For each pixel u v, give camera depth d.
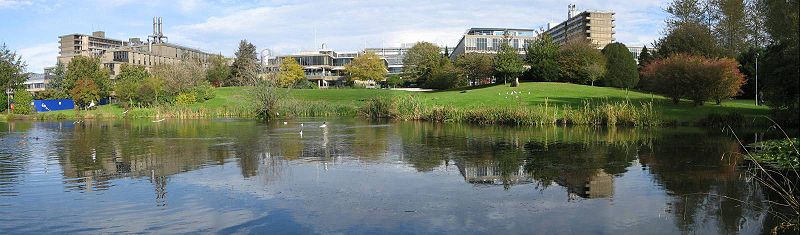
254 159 16.56
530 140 21.78
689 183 11.60
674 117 30.39
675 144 19.33
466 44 137.38
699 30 50.38
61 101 66.50
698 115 31.00
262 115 45.75
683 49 49.66
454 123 34.25
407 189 11.41
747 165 13.89
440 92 62.53
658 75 36.66
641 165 14.32
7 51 75.19
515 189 11.30
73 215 9.43
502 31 147.25
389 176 13.11
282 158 16.75
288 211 9.55
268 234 8.15
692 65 34.28
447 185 11.84
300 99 58.69
